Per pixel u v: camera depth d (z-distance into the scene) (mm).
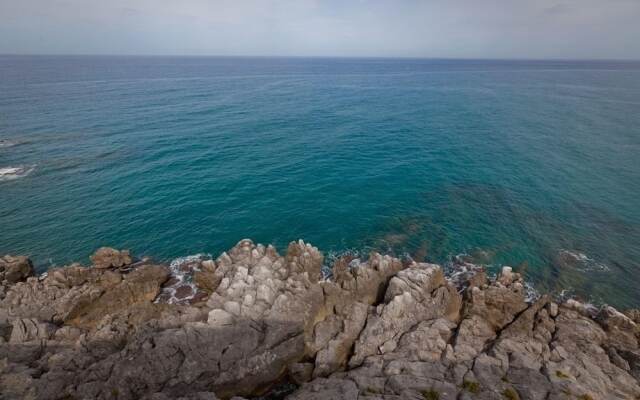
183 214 39312
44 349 21078
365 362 20766
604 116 88812
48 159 52688
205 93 117688
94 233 35688
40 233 35469
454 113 93688
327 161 55469
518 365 19906
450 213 40281
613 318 23797
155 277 28109
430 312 24219
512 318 24406
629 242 35219
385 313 23375
